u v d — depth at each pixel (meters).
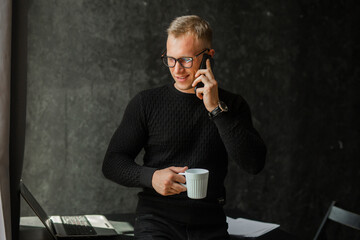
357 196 3.06
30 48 2.41
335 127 2.99
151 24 2.61
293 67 2.88
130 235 1.62
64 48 2.48
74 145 2.53
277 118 2.88
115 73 2.57
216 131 1.57
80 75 2.52
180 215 1.51
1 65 1.38
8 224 1.38
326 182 3.00
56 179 2.50
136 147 1.60
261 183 2.87
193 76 1.52
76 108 2.52
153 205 1.54
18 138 1.54
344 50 2.97
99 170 2.58
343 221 1.66
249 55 2.79
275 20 2.82
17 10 1.49
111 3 2.54
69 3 2.47
